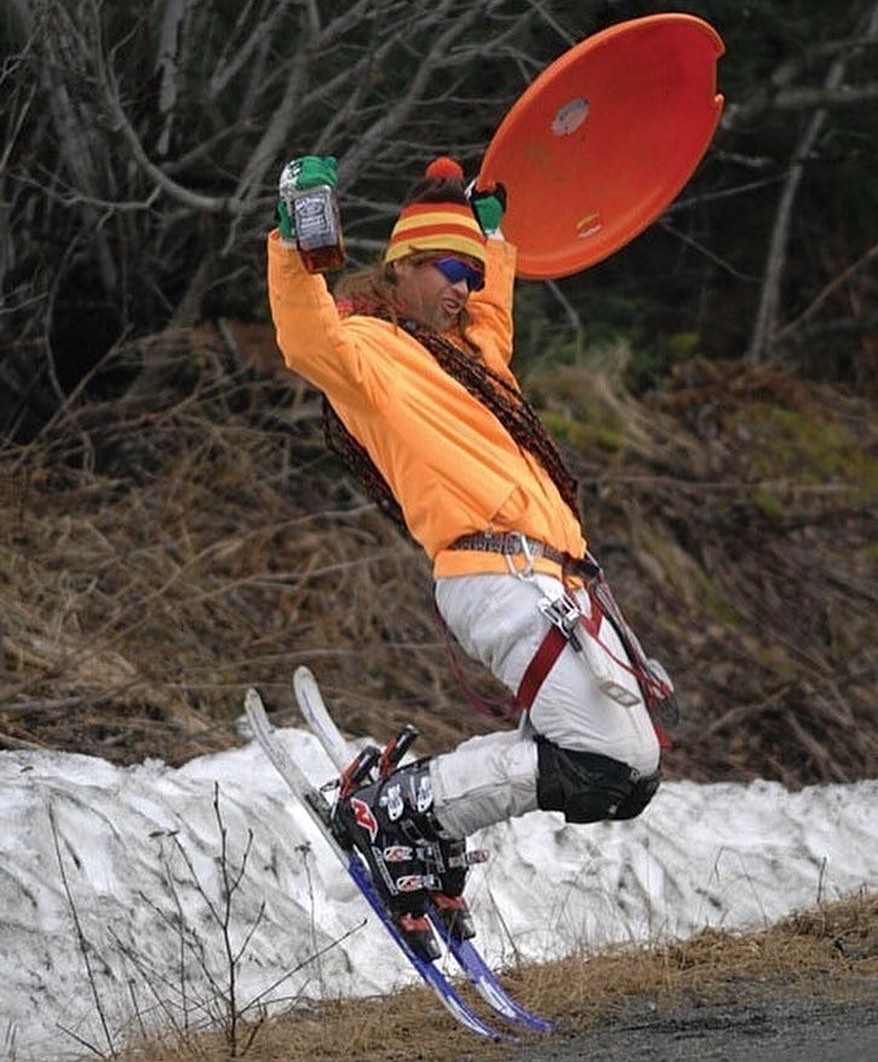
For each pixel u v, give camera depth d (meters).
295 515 42.78
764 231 64.06
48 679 32.84
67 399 39.91
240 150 39.06
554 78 21.80
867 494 56.78
